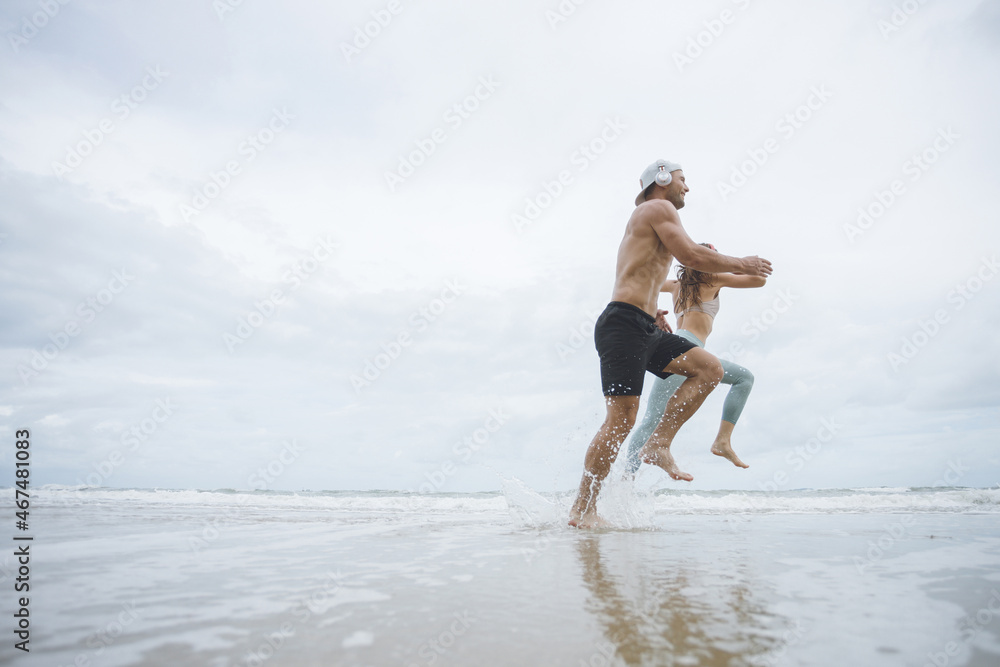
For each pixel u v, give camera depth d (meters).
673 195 3.86
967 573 1.60
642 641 0.95
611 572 1.60
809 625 1.05
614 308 3.48
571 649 0.90
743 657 0.87
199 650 0.89
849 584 1.43
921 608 1.18
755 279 4.61
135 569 1.63
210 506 6.01
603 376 3.46
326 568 1.66
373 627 1.03
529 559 1.84
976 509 6.32
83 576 1.51
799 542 2.36
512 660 0.85
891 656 0.88
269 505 6.79
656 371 3.80
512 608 1.17
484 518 4.17
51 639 0.94
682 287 4.83
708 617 1.10
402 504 7.51
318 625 1.04
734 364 4.63
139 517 3.62
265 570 1.62
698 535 2.65
